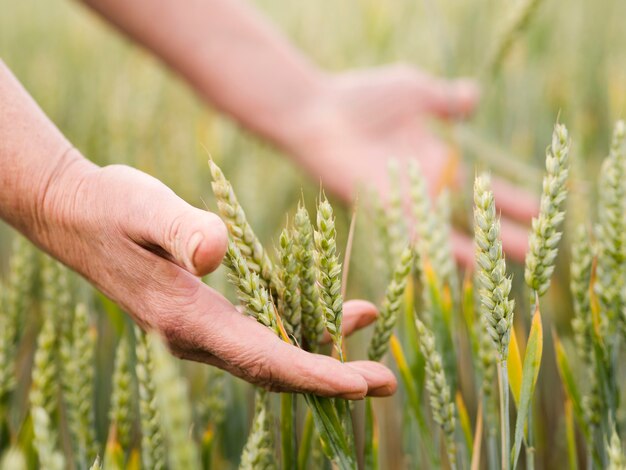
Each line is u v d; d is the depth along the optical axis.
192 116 1.53
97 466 0.55
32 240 0.66
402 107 1.27
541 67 1.44
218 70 1.20
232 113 1.25
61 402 0.82
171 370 0.46
